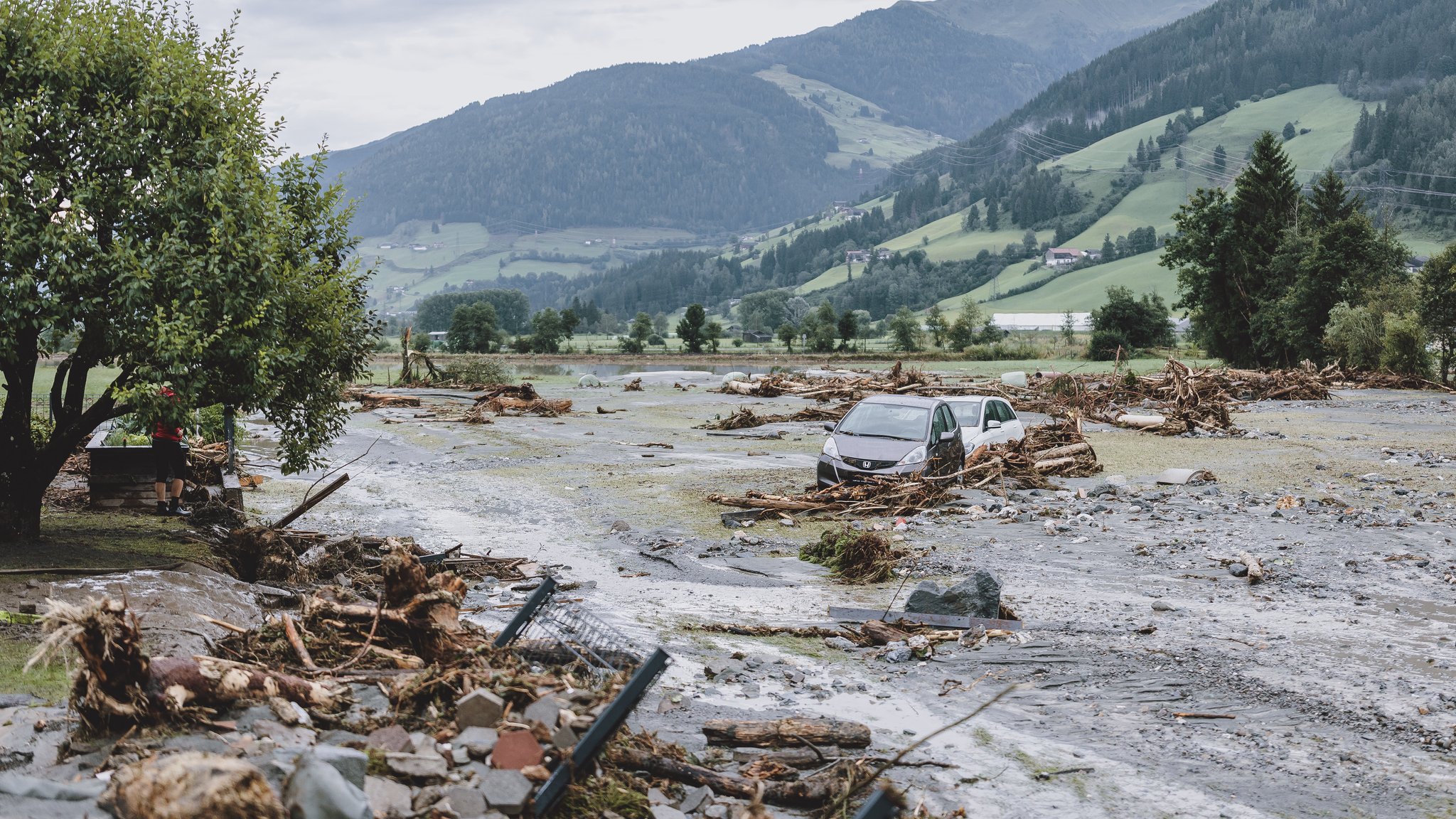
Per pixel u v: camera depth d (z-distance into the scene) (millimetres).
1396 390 51062
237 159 9938
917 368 85875
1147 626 9672
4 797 4355
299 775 4141
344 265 11727
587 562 12688
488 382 51094
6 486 10469
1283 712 7508
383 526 14906
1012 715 7406
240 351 9594
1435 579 11672
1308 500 17000
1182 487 18719
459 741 5137
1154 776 6258
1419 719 7332
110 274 9297
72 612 5164
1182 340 124875
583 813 4867
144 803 3848
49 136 9453
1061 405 38250
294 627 6891
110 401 10227
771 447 26703
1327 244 63406
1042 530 14852
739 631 9523
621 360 109938
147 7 10461
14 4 9516
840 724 6555
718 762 6070
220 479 15367
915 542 14086
